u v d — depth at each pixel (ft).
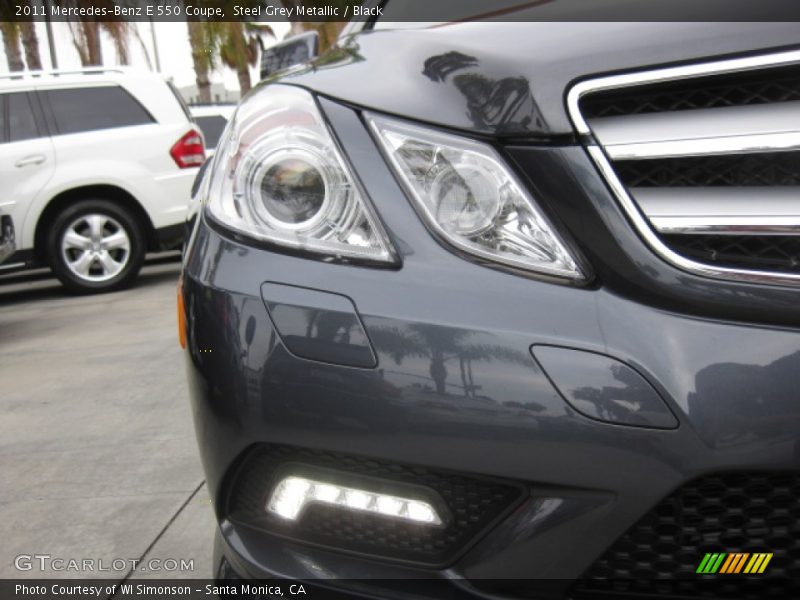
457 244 4.16
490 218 4.15
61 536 8.33
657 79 4.07
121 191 24.32
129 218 24.40
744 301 3.86
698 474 3.80
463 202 4.20
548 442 3.90
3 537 8.43
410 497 4.23
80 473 10.01
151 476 9.71
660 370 3.82
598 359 3.87
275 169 4.50
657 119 4.06
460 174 4.23
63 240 23.97
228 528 4.63
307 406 4.17
